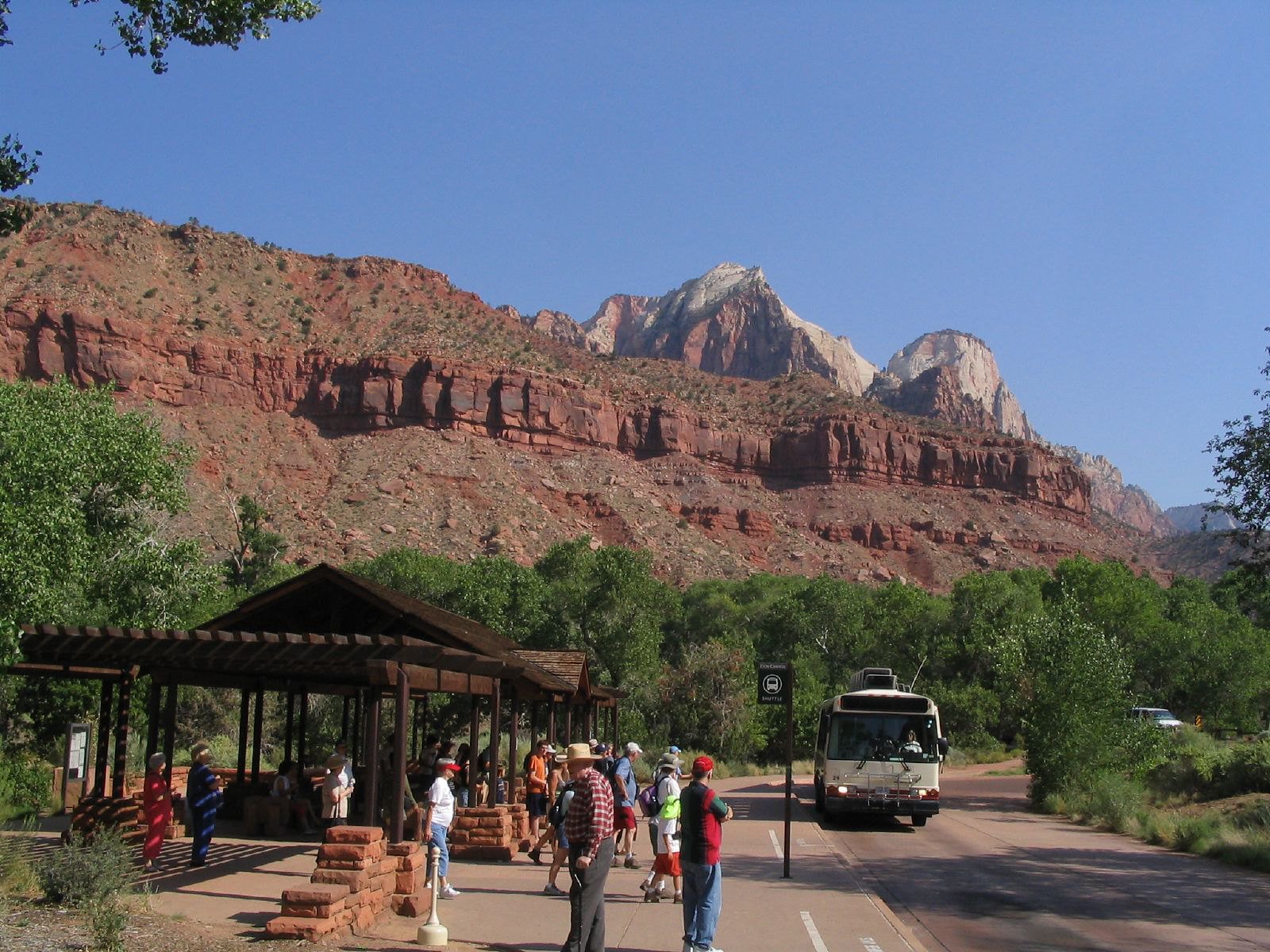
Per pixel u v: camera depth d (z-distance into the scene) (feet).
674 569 395.96
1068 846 71.97
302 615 53.36
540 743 64.75
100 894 32.60
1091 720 100.53
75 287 405.80
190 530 287.89
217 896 39.83
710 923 32.09
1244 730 214.07
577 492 429.38
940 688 211.20
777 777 151.02
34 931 31.19
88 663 54.34
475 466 417.49
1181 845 71.15
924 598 242.58
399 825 40.78
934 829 82.94
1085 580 224.94
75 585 72.43
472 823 55.67
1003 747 204.13
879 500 509.35
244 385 422.00
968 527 504.43
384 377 435.94
